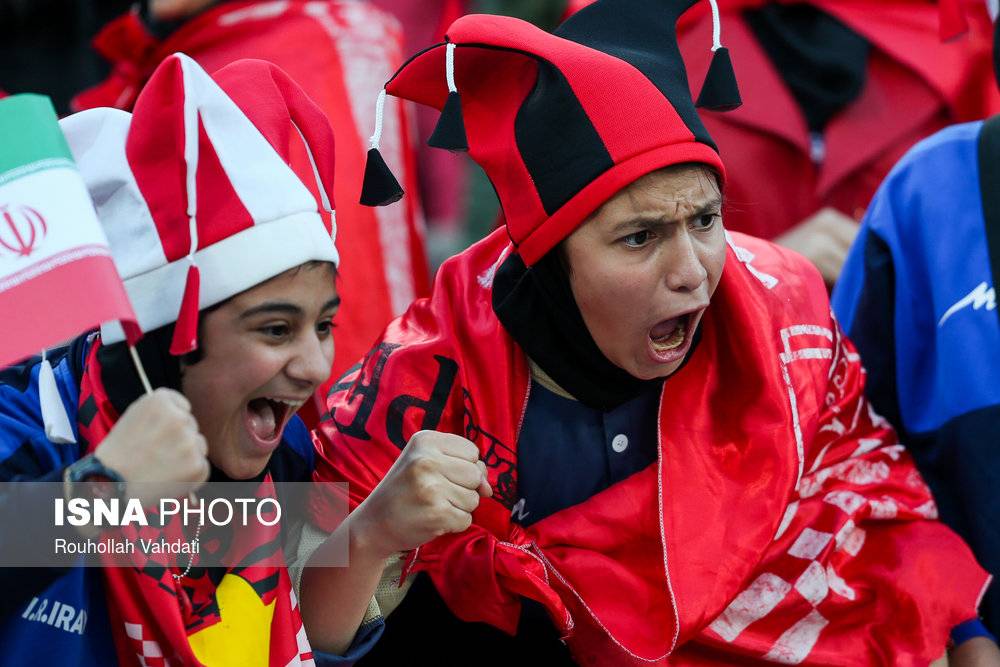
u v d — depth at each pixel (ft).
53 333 17.37
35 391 20.52
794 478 23.47
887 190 29.45
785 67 35.32
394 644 26.16
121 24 35.99
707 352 24.43
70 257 17.66
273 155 19.83
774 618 24.22
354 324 33.83
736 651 23.88
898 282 28.63
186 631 20.56
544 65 21.50
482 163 22.38
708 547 22.97
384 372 24.12
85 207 18.03
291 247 19.31
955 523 27.32
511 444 23.65
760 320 24.02
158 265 19.21
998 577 26.27
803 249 34.06
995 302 27.20
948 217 28.19
